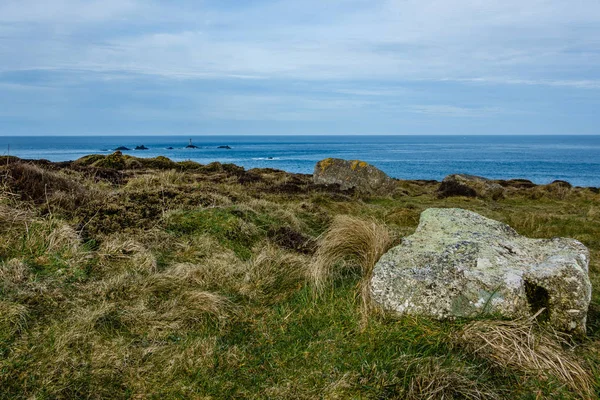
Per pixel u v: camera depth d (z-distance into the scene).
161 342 3.50
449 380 2.97
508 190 19.00
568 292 3.60
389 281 3.96
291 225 7.31
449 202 14.44
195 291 4.27
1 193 5.89
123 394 2.90
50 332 3.36
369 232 5.11
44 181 6.61
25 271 4.12
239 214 6.73
